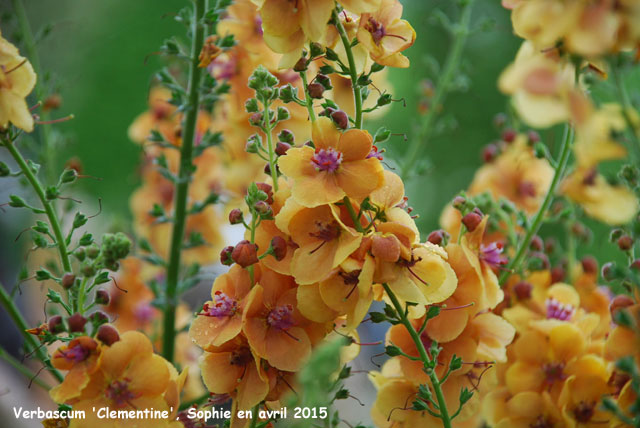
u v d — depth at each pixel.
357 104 0.65
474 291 0.66
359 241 0.62
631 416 0.64
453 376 0.67
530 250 0.73
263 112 0.66
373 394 0.75
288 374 0.65
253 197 0.63
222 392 0.65
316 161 0.63
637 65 0.64
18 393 0.85
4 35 0.82
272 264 0.64
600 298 0.72
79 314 0.64
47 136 0.83
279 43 0.65
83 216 0.67
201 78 0.75
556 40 0.63
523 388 0.67
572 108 0.62
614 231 0.68
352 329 0.62
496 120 0.82
